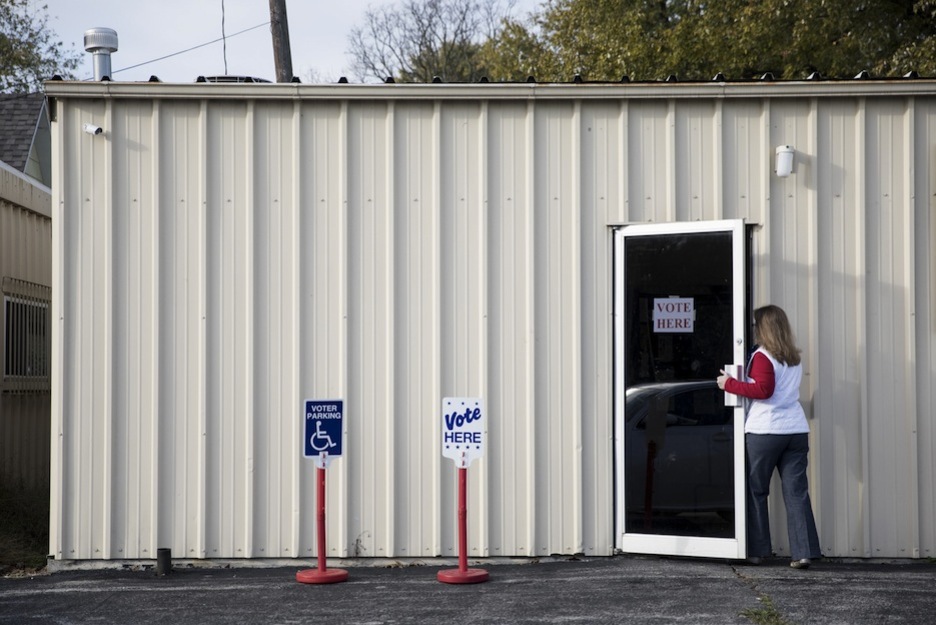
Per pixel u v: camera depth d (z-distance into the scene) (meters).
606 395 8.05
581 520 7.99
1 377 10.51
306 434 7.32
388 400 8.02
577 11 25.78
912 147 8.04
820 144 8.07
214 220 8.05
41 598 6.93
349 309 8.05
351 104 8.09
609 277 8.08
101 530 7.94
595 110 8.09
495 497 8.00
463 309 8.06
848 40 19.80
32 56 35.16
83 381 7.97
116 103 8.03
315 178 8.08
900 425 8.01
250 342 8.00
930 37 18.66
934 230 8.05
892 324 8.05
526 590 6.95
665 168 8.07
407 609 6.46
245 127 8.07
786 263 8.05
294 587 7.18
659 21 24.72
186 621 6.26
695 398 7.91
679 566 7.70
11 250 10.96
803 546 7.49
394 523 7.98
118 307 8.00
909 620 6.03
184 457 7.98
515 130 8.09
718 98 8.02
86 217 8.02
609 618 6.14
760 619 6.02
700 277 7.92
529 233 8.05
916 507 7.94
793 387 7.57
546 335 8.05
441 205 8.06
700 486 7.87
